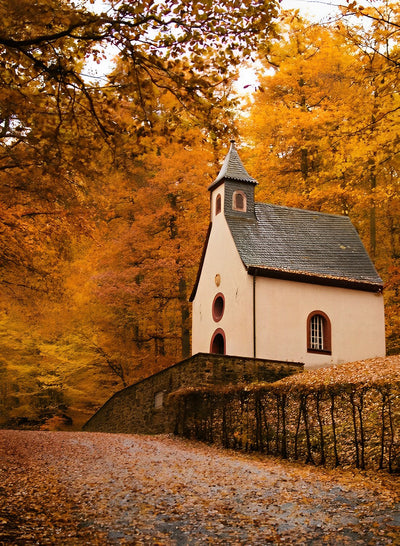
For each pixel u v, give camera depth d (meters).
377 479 9.77
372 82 12.69
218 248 26.22
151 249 29.19
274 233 25.67
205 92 8.91
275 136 31.88
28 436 16.59
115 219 31.19
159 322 30.08
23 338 28.97
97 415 28.47
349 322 24.45
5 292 18.33
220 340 25.72
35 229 15.38
